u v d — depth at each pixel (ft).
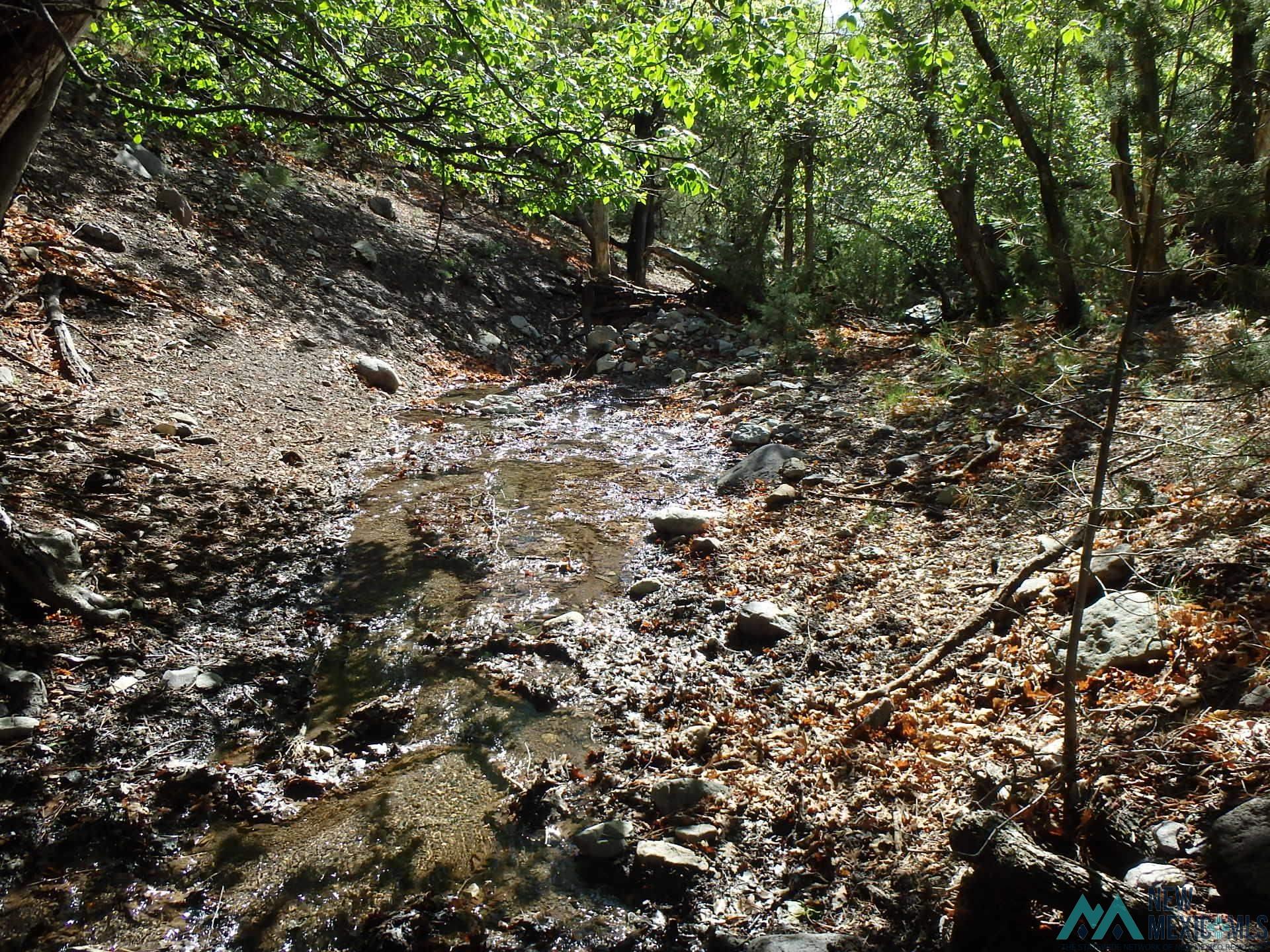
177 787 13.71
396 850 12.61
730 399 37.68
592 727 15.52
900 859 11.48
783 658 17.20
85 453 23.68
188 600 19.03
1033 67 45.19
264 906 11.59
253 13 21.36
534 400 39.65
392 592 20.57
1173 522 16.85
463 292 51.88
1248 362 10.96
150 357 31.55
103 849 12.44
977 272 43.09
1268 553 15.02
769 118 48.16
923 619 17.69
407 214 58.49
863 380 37.63
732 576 21.01
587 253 73.87
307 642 18.29
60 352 28.76
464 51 21.63
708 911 11.30
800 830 12.47
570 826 13.04
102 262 35.45
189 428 27.20
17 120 17.20
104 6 16.48
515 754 14.83
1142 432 22.35
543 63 24.41
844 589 19.67
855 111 22.52
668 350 46.78
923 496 24.31
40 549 17.25
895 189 56.85
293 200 49.80
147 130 44.91
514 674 17.16
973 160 42.50
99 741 14.49
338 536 23.35
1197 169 10.52
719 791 13.38
